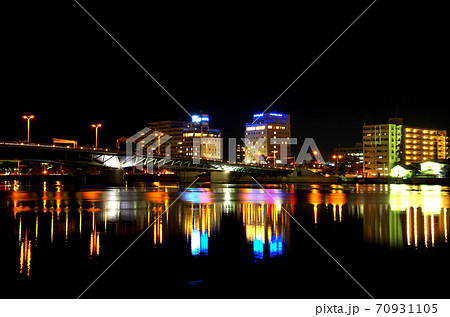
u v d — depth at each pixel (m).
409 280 24.08
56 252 30.55
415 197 92.62
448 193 111.56
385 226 43.94
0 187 135.62
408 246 32.81
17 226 43.47
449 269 26.12
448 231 40.25
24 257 28.95
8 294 21.72
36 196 91.06
